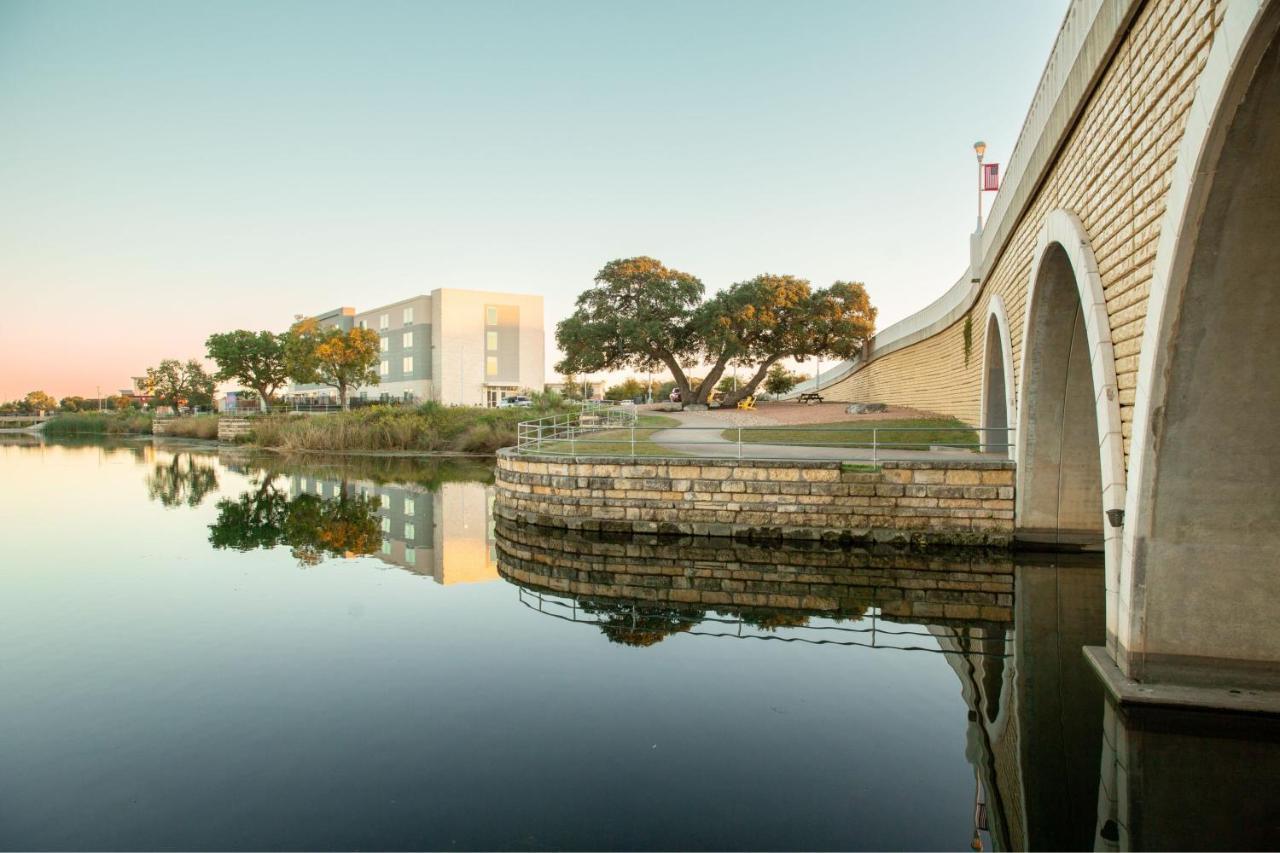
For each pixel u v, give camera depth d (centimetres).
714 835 488
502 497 1930
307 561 1456
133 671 816
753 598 1142
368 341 5306
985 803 525
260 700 733
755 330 3978
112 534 1767
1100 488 1343
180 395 7744
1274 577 608
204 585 1245
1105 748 592
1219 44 448
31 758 607
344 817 512
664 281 4200
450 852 469
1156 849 465
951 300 2256
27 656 870
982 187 1847
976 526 1410
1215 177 484
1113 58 681
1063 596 1104
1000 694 724
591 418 3556
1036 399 1271
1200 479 604
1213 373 566
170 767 590
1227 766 554
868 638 927
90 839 485
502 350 6606
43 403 11194
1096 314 719
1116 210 681
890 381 3516
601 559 1423
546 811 520
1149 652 639
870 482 1474
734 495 1562
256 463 3734
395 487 2725
